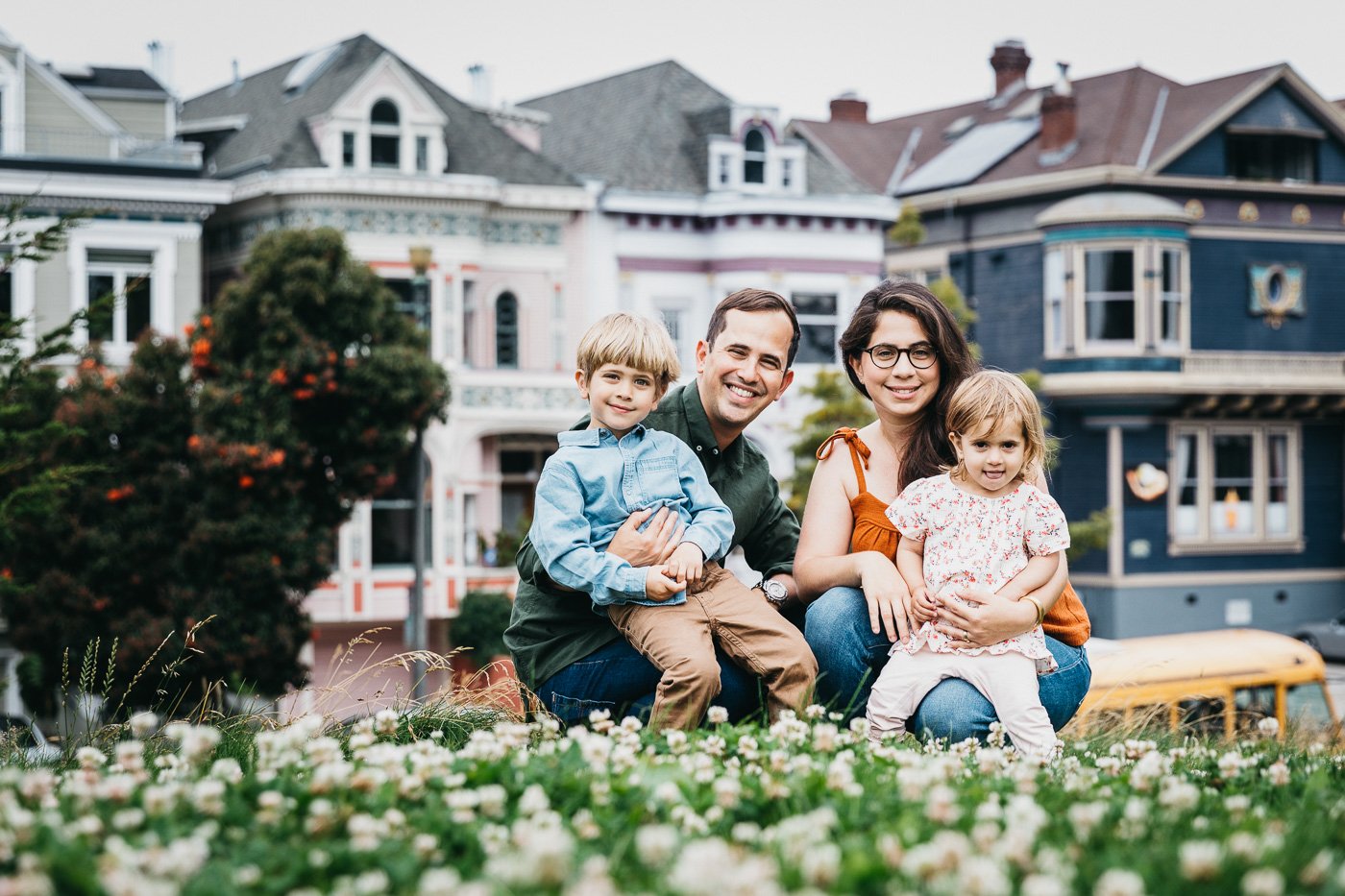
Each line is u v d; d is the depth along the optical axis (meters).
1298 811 3.78
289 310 21.44
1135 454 34.19
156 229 27.62
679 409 5.81
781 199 32.09
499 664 6.52
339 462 22.03
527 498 31.02
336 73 31.27
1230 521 35.16
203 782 3.68
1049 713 5.60
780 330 5.68
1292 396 34.66
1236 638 17.38
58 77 27.94
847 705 5.57
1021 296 35.38
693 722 5.04
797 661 5.19
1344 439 36.34
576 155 33.97
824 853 2.82
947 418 5.48
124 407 20.39
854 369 5.88
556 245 31.25
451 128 30.97
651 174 32.44
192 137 33.66
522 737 4.38
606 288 31.66
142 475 20.52
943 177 37.34
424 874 3.08
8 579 17.11
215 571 20.48
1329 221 35.97
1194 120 34.47
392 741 5.51
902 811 3.53
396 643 29.12
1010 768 4.34
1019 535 5.43
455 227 29.73
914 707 5.36
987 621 5.21
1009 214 35.59
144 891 2.76
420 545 22.16
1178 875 2.84
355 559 28.45
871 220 33.19
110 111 29.75
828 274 32.81
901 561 5.56
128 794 3.63
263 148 30.64
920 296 5.75
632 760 4.03
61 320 26.97
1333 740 8.32
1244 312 35.06
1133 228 33.38
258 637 20.52
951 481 5.53
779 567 6.10
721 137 32.47
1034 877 2.79
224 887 2.90
